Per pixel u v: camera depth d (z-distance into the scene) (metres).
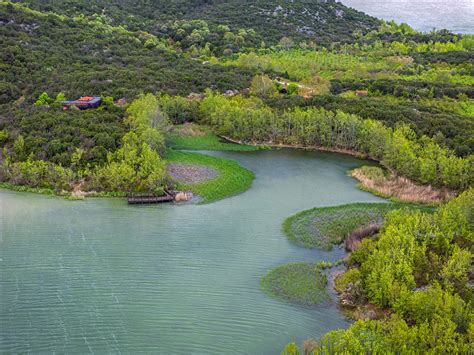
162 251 72.81
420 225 71.06
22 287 63.41
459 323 50.88
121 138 109.19
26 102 130.62
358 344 45.12
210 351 52.75
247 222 83.12
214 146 127.38
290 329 56.22
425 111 140.38
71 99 135.00
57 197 91.81
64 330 55.81
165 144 121.25
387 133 118.81
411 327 51.91
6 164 98.50
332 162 117.25
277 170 110.69
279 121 132.50
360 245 70.31
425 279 62.06
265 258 71.62
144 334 55.19
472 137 114.31
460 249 64.94
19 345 53.44
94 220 82.50
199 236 77.75
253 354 52.38
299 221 83.69
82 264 68.69
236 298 61.78
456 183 97.12
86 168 98.00
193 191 96.00
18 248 72.56
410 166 105.06
